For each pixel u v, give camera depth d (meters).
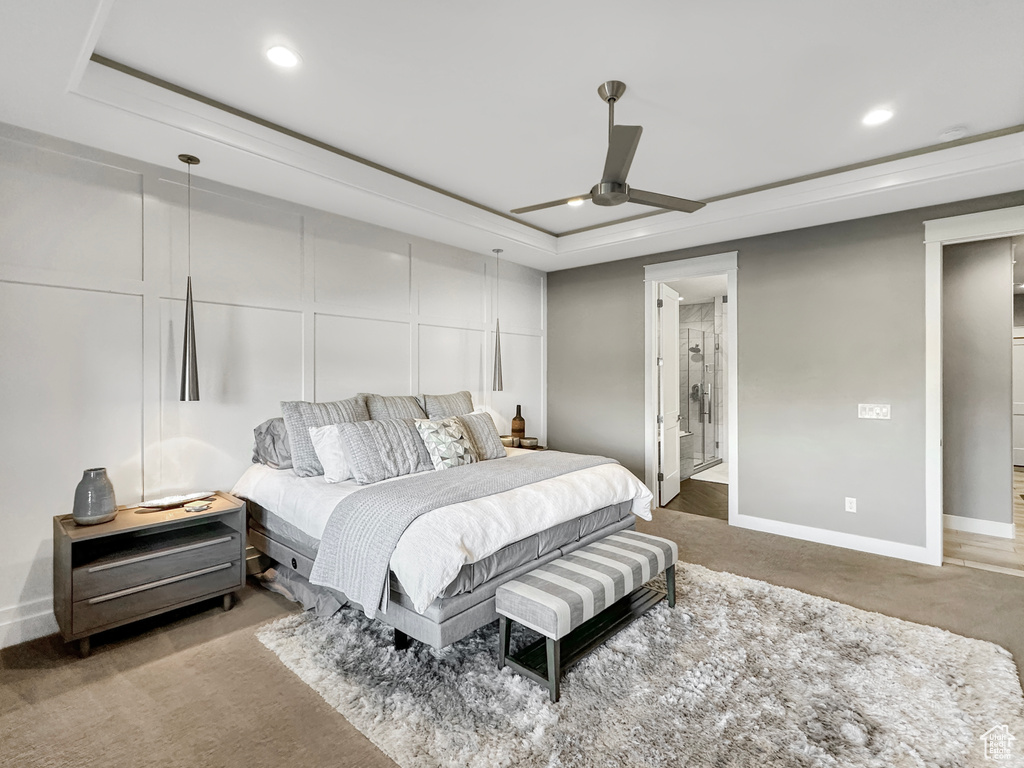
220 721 1.86
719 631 2.50
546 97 2.44
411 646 2.37
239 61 2.17
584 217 4.36
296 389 3.50
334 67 2.21
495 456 3.77
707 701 1.97
